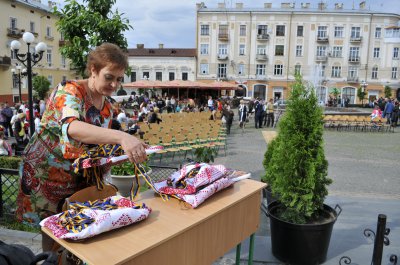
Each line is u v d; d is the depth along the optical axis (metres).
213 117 17.30
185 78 51.38
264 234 4.37
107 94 1.76
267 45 49.00
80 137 1.54
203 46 50.25
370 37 48.34
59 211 1.96
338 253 3.74
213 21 49.34
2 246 1.41
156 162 9.59
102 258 1.32
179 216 1.76
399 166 9.56
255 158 10.45
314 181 3.27
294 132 3.37
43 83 32.91
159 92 44.97
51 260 1.48
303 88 3.41
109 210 1.58
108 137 1.51
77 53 5.73
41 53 11.00
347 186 7.20
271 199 4.79
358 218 4.99
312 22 48.19
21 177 2.00
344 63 48.91
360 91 46.88
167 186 2.08
